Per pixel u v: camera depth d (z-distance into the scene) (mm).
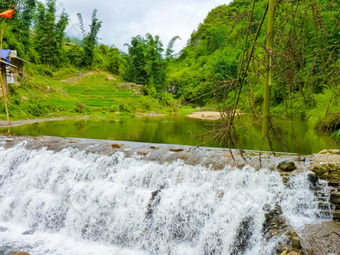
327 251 3428
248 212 4422
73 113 19953
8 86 18688
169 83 41906
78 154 6988
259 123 2074
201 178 5461
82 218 5410
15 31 30891
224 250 4312
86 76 37688
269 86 1944
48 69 34969
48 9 37312
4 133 10570
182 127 13688
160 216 5020
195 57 53500
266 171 5059
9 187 6793
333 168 4781
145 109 26531
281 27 1916
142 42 37562
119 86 34156
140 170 5934
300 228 3885
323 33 1913
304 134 9672
